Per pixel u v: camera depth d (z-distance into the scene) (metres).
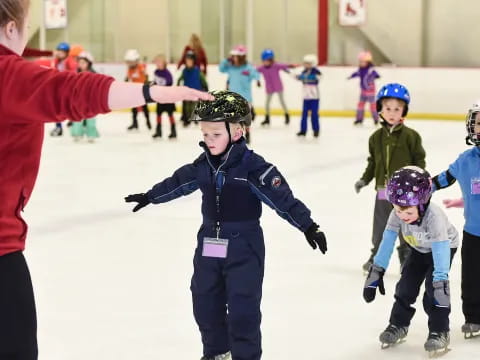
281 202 3.40
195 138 16.03
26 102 2.01
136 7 24.00
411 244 4.11
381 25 22.61
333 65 21.14
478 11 21.81
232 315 3.50
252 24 23.48
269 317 4.79
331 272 5.85
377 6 22.55
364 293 3.94
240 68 16.92
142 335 4.45
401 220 4.01
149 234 7.11
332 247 6.70
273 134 16.73
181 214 8.05
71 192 9.41
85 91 2.01
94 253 6.38
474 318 4.41
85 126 15.16
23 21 2.19
